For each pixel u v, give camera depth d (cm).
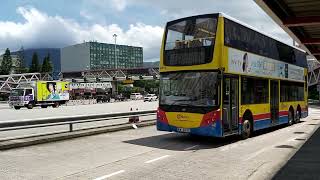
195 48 1416
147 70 11112
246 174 914
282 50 2050
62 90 6069
